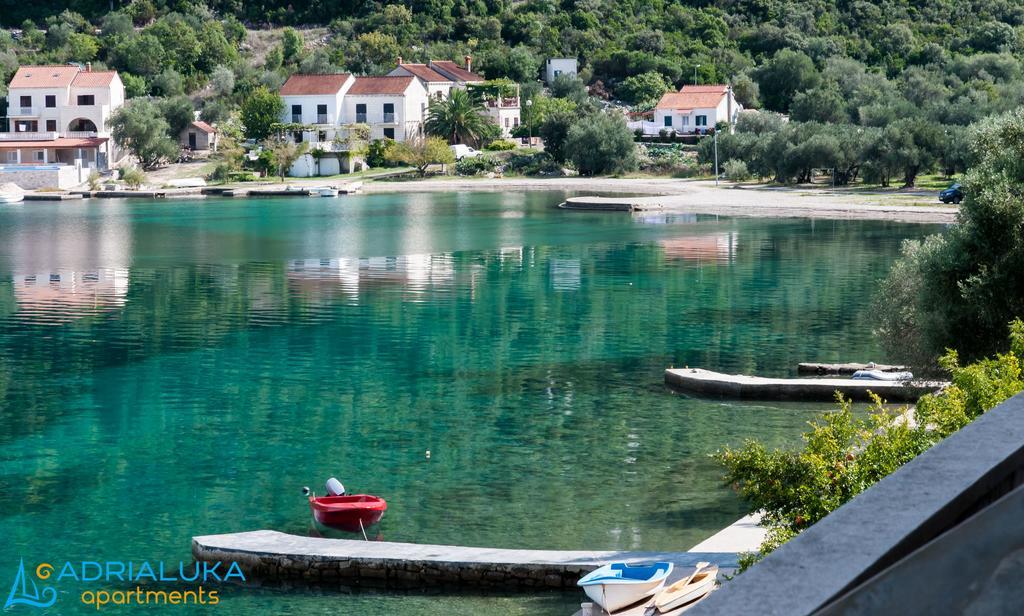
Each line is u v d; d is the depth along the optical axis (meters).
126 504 26.95
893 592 2.06
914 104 154.62
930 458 2.55
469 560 21.73
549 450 31.14
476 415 35.16
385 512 26.02
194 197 131.38
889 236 83.31
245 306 55.94
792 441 31.72
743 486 19.45
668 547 23.38
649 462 29.88
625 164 147.38
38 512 26.38
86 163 145.75
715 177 136.00
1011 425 2.68
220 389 38.78
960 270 29.81
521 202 119.06
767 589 2.21
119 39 196.88
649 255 74.88
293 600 21.34
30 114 151.62
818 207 103.25
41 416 35.22
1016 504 2.04
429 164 152.62
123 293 60.19
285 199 127.12
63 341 47.19
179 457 30.84
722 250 77.06
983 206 29.45
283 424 34.25
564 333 48.72
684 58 197.12
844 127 131.25
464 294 59.44
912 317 32.81
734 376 38.00
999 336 29.38
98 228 94.56
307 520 25.80
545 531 24.52
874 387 35.91
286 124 156.25
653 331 48.94
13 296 59.09
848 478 18.39
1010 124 31.27
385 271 68.19
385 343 46.75
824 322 50.34
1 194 125.69
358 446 31.80
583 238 85.12
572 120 151.62
